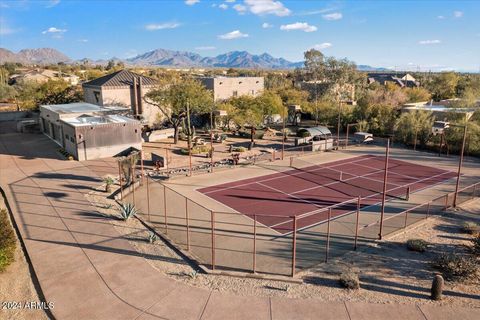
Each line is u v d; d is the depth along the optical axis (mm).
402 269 15078
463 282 14133
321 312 12117
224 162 34250
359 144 44656
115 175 28797
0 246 14719
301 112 60594
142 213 21344
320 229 19469
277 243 17641
